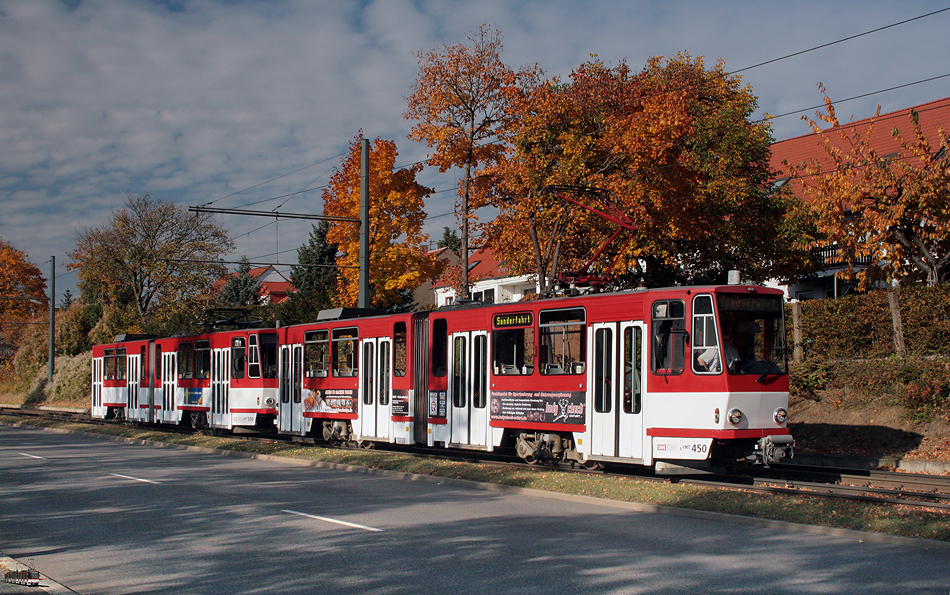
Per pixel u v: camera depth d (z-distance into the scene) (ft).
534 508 39.81
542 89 86.22
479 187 98.48
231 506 41.27
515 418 55.98
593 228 84.84
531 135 86.33
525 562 27.37
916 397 60.70
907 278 66.49
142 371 111.86
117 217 190.49
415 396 65.16
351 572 26.20
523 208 86.07
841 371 70.28
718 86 98.78
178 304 181.78
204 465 63.26
